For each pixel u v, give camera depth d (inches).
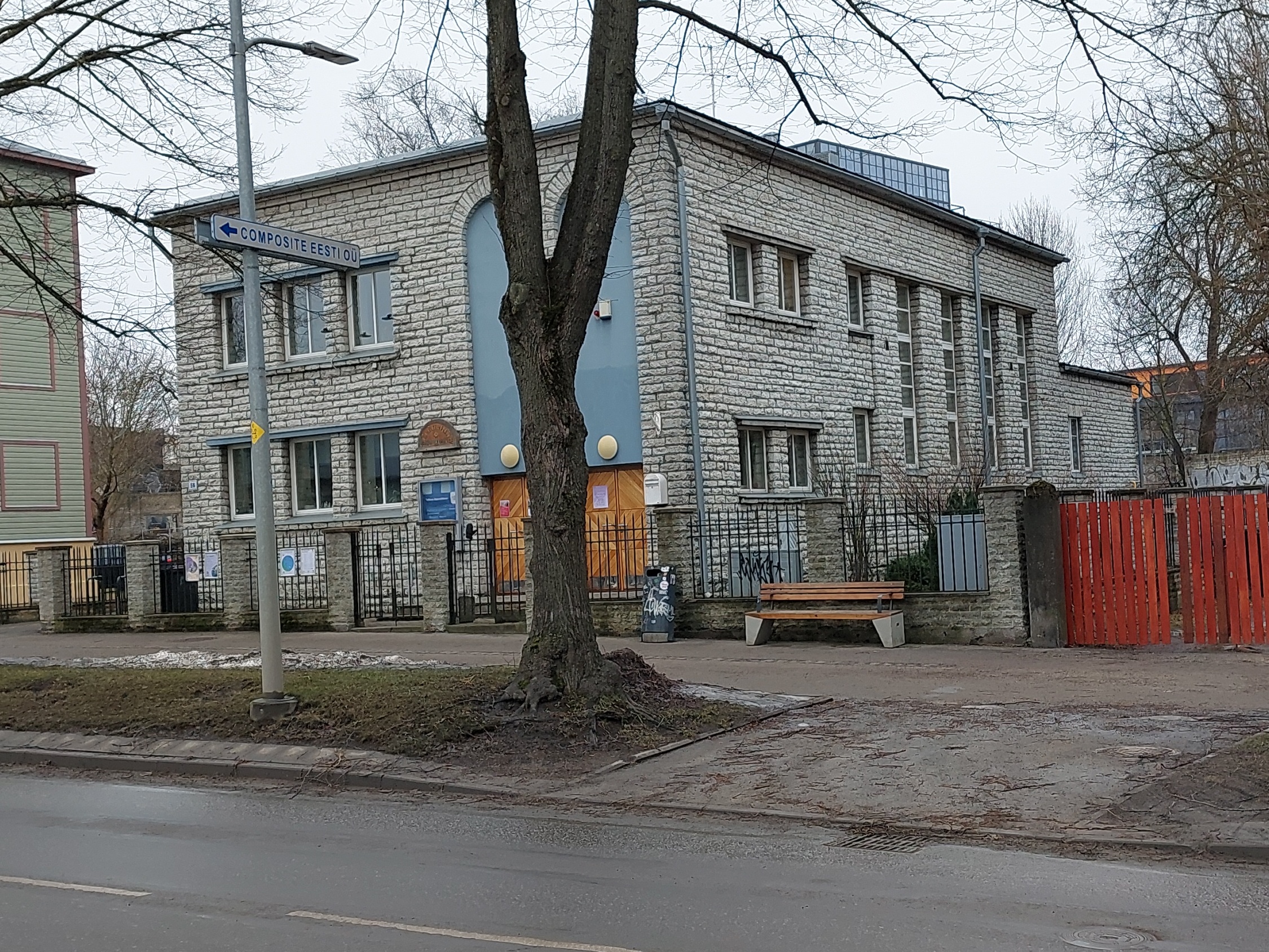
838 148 1275.8
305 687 486.9
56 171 1091.9
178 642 792.3
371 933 227.1
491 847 300.4
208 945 222.2
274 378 958.4
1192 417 1776.6
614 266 815.7
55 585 924.6
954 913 232.8
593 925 229.3
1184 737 379.9
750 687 515.5
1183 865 266.8
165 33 619.5
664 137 791.1
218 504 985.5
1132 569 589.9
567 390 442.6
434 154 879.7
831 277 954.1
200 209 954.1
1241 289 748.6
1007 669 534.6
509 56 432.1
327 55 481.7
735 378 837.2
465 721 418.3
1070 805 313.6
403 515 903.1
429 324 892.0
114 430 1763.0
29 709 502.6
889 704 467.5
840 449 950.4
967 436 1127.0
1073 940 213.6
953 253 1131.3
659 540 714.2
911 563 671.8
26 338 1400.1
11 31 606.2
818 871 269.3
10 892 263.6
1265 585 566.6
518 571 847.1
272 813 350.0
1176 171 739.4
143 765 426.3
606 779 374.0
